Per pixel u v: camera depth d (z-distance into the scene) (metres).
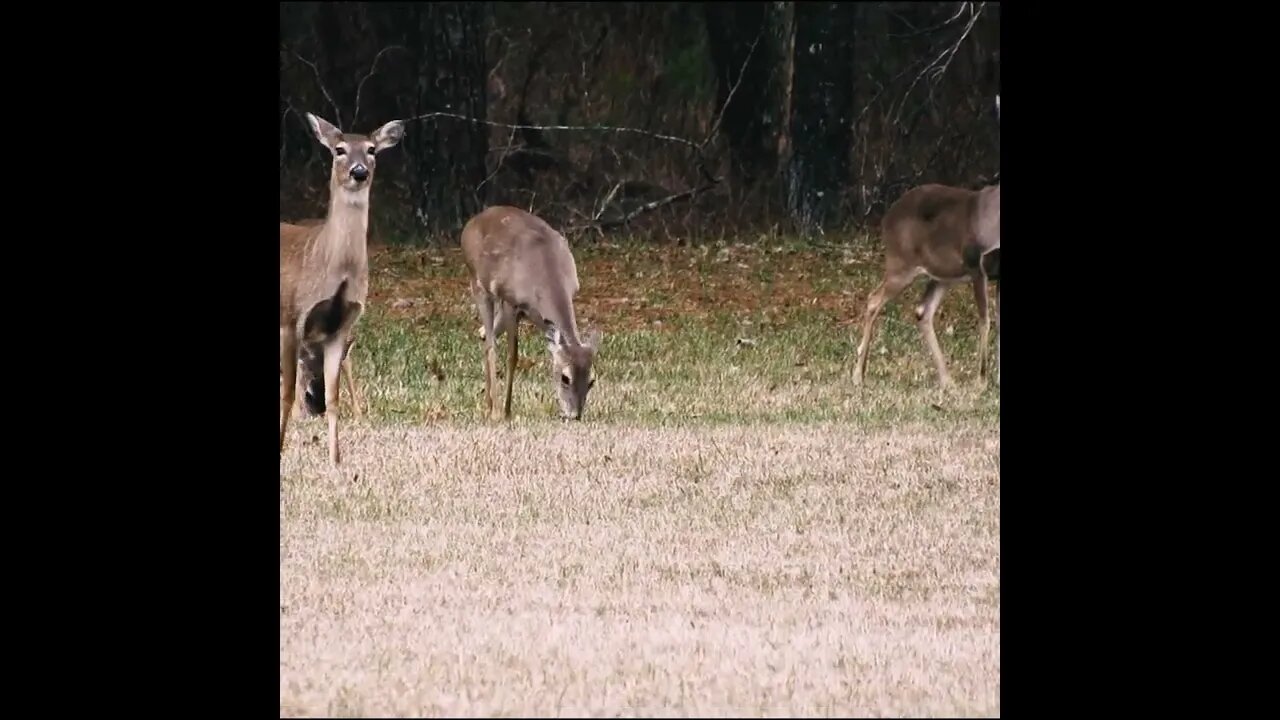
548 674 9.27
